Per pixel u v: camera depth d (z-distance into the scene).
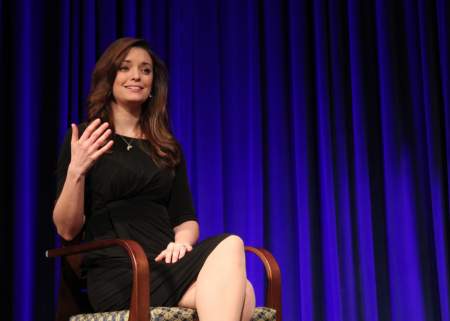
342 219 3.31
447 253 3.38
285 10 3.53
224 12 3.40
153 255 1.87
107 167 2.02
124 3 3.06
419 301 3.33
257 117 3.29
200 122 3.19
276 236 3.23
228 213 3.19
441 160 3.45
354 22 3.53
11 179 2.75
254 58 3.36
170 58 3.15
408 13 3.62
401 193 3.44
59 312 1.90
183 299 1.68
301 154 3.29
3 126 2.78
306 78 3.43
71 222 1.86
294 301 3.18
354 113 3.45
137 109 2.27
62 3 2.92
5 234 2.72
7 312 2.67
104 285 1.78
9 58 2.83
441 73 3.50
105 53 2.24
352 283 3.25
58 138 2.82
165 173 2.14
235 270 1.62
